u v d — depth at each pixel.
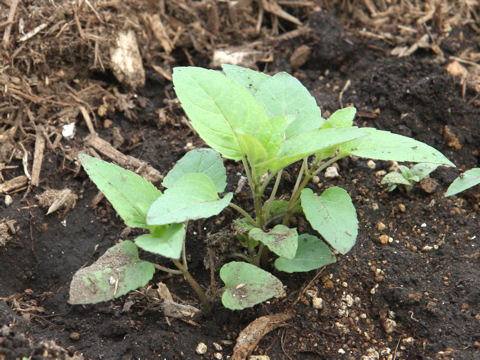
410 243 0.42
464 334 0.37
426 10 0.56
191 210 0.34
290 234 0.36
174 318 0.39
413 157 0.36
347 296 0.40
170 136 0.47
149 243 0.34
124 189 0.36
